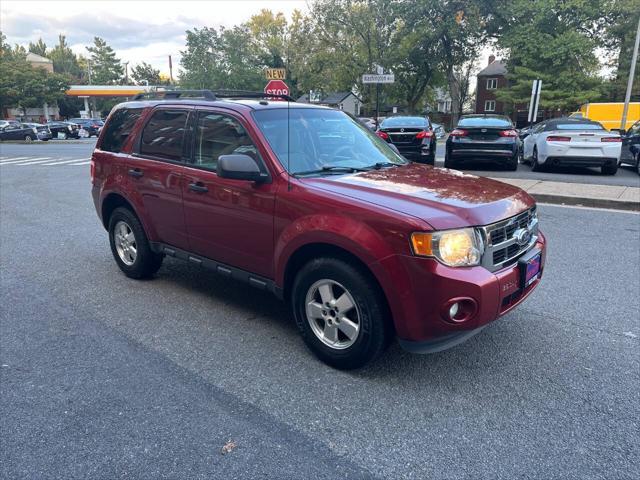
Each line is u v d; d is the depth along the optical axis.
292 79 61.88
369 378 3.49
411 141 13.48
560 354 3.79
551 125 13.81
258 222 3.86
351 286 3.32
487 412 3.10
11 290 5.19
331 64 51.97
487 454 2.72
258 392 3.32
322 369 3.61
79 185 12.89
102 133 5.59
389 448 2.77
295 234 3.54
